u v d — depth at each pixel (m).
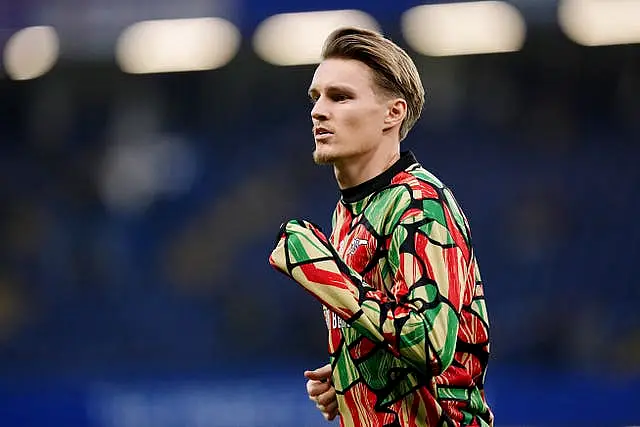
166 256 49.94
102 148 51.38
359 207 9.06
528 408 35.44
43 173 51.41
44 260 50.44
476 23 42.97
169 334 48.47
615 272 47.56
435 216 8.50
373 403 8.89
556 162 49.09
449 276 8.31
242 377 40.34
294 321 47.47
